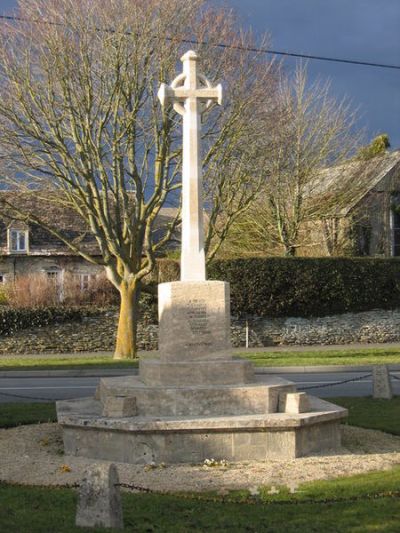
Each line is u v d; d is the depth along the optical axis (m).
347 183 38.41
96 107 23.91
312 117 37.69
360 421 11.80
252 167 26.05
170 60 23.69
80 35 23.33
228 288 10.36
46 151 24.30
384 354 27.16
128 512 6.85
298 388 17.41
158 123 24.31
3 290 33.59
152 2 23.41
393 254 39.84
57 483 8.20
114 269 26.47
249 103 24.80
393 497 7.20
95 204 25.31
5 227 42.59
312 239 40.59
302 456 9.30
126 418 9.24
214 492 7.66
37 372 22.83
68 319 31.53
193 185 10.84
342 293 33.12
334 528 6.36
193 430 8.97
